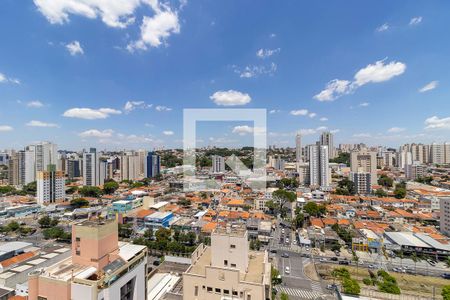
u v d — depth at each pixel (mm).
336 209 117938
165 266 62281
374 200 131125
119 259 30688
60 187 139000
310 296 54000
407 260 71938
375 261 71375
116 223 32156
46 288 26141
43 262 59844
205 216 104312
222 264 28734
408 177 197875
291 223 103812
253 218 101062
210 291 26656
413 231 90000
